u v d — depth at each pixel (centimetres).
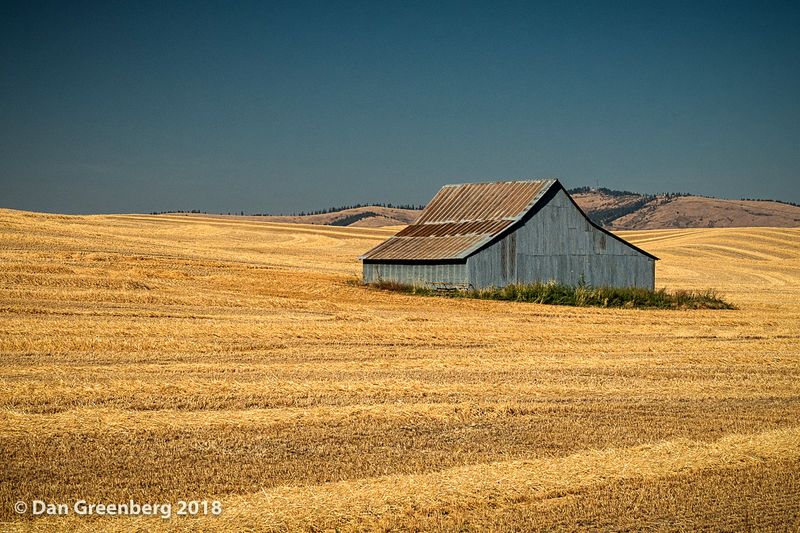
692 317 6544
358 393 3177
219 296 6800
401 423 2714
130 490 1998
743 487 2097
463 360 4072
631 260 9162
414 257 8381
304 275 9362
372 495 1952
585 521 1859
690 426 2769
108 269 8294
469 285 7981
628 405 3081
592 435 2619
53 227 13575
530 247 8412
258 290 7600
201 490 2008
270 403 2975
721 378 3738
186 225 19975
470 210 8981
